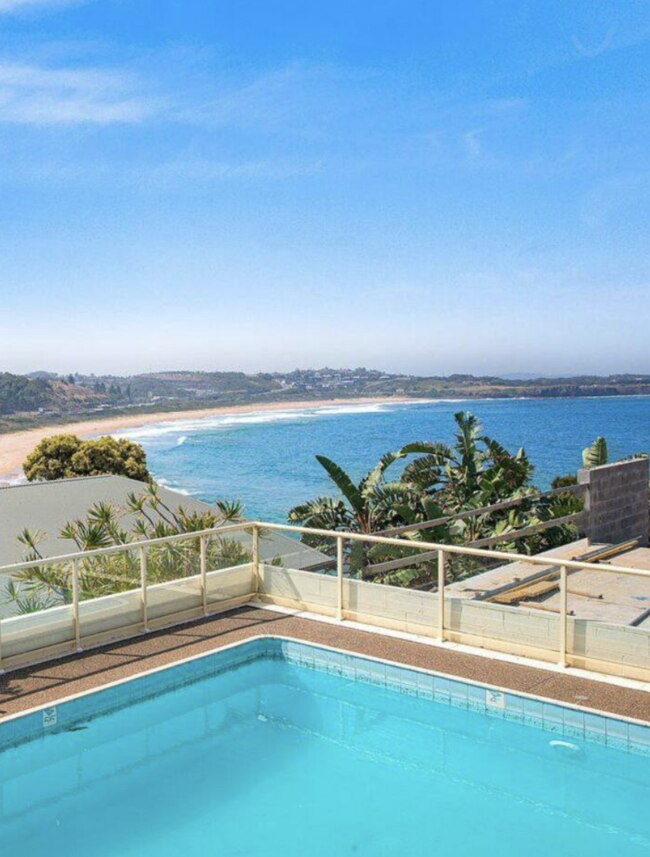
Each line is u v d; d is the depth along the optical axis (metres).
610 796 5.41
